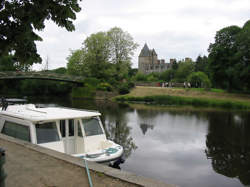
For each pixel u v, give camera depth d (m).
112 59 54.22
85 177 4.38
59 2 3.96
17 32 3.73
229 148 12.35
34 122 7.05
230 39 40.97
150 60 122.81
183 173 8.84
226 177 8.52
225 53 40.59
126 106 32.81
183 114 24.81
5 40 3.76
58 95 61.09
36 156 5.54
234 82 41.62
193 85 47.53
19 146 6.33
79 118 7.77
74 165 5.00
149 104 36.06
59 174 4.50
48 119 7.14
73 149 7.89
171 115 24.00
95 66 53.53
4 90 61.03
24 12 3.54
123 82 53.38
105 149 7.56
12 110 9.03
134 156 10.83
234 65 38.50
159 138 14.40
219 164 9.90
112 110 27.94
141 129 17.03
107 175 4.47
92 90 49.75
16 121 7.75
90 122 8.03
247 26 38.19
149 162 10.03
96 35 52.25
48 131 7.17
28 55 4.08
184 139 14.18
